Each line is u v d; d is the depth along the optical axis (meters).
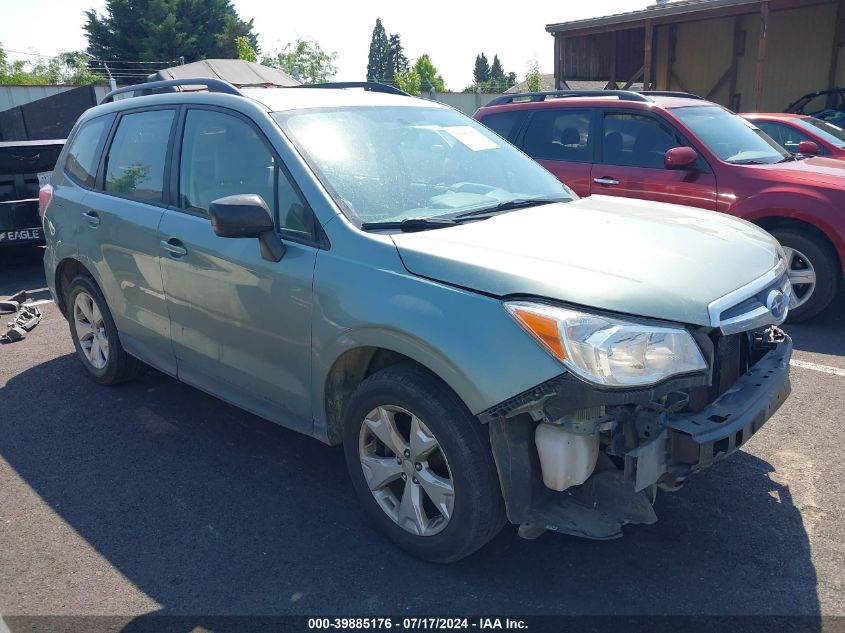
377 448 3.23
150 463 4.02
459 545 2.88
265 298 3.39
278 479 3.83
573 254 2.86
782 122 9.48
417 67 69.19
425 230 3.18
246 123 3.66
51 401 4.89
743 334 3.16
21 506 3.62
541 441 2.65
